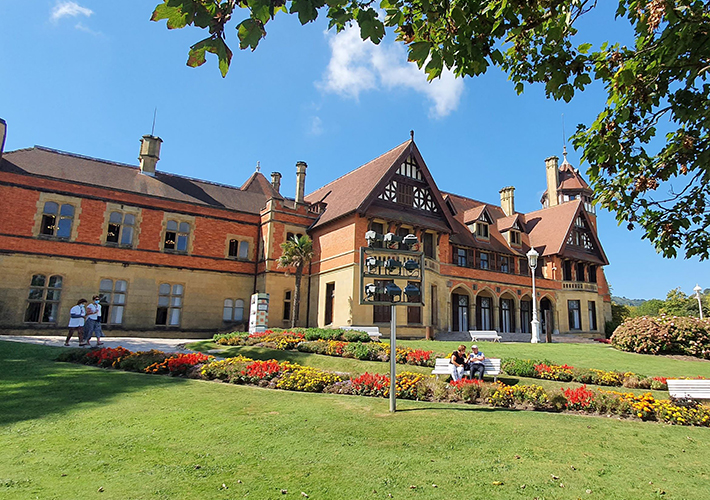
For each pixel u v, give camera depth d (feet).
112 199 74.69
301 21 8.63
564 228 115.85
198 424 22.17
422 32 12.98
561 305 112.16
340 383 33.12
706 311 157.99
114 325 71.97
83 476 15.44
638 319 62.18
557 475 16.79
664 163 17.51
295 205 88.79
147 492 14.34
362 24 9.62
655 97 16.16
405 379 32.45
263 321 66.39
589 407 28.58
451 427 22.77
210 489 14.73
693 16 13.32
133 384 30.53
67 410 23.50
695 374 44.52
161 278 77.30
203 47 8.94
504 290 104.27
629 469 17.80
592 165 17.98
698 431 24.76
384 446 19.52
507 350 56.44
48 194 69.21
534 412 27.53
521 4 12.71
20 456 17.02
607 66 16.01
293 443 19.62
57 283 68.54
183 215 81.46
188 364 36.70
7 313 63.72
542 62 14.90
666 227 18.08
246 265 86.74
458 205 119.85
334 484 15.37
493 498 14.64
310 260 80.94
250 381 33.76
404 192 85.51
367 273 27.99
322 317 80.43
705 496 15.33
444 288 90.38
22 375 31.42
